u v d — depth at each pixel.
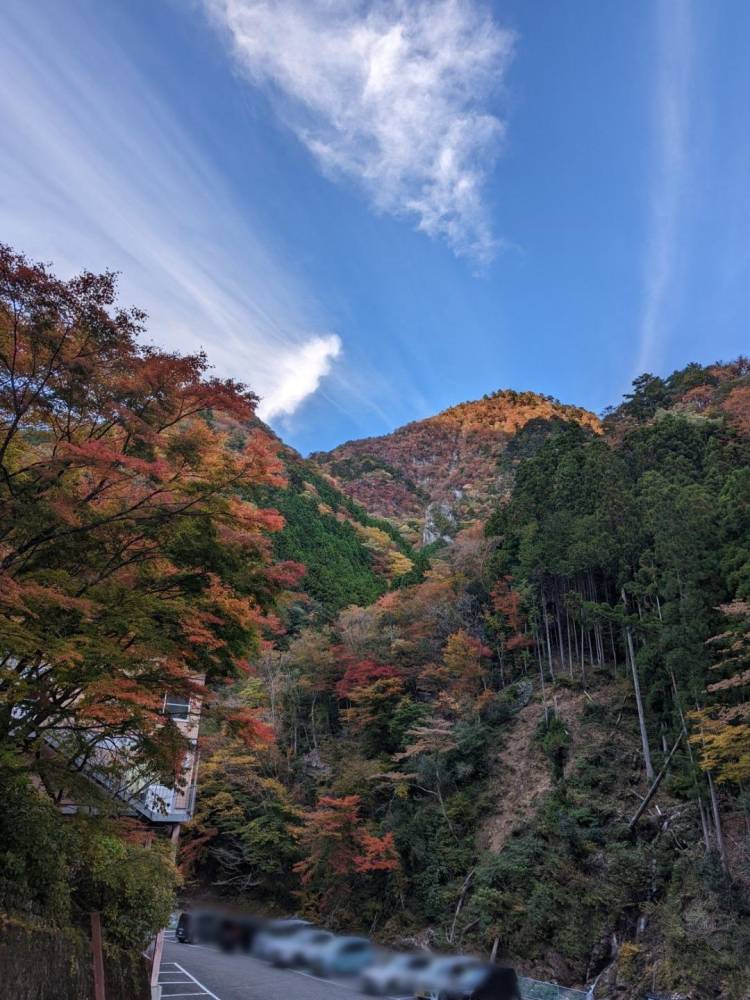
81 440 8.23
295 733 36.91
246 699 37.03
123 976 9.54
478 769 29.66
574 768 26.16
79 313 7.31
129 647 8.00
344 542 64.12
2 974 5.79
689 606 21.44
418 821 28.34
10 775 7.40
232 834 30.58
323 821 27.03
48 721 9.95
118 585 8.07
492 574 37.69
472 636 36.34
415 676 34.91
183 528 8.26
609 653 33.53
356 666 35.12
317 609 46.78
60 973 7.18
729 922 18.02
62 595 6.98
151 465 7.44
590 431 78.44
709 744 19.11
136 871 10.37
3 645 6.23
